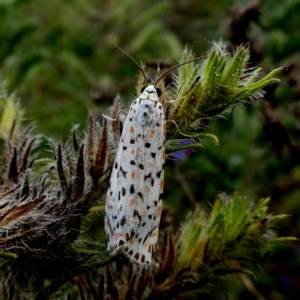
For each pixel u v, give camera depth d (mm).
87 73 287
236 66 145
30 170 147
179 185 234
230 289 231
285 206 248
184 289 155
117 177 148
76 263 143
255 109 213
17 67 251
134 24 307
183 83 147
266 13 254
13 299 152
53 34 301
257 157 237
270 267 251
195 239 156
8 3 232
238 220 156
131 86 290
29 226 140
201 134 146
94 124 151
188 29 360
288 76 214
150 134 149
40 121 262
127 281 155
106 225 148
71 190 145
